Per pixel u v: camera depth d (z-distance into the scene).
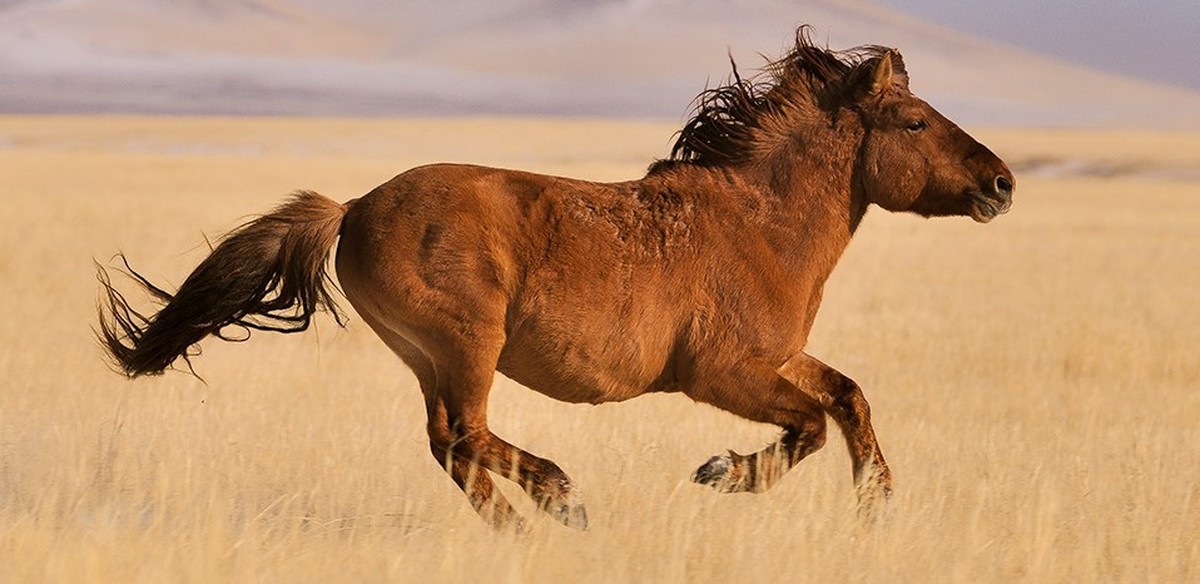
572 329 13.84
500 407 20.33
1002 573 12.62
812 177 15.13
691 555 12.55
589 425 18.72
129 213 60.12
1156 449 17.39
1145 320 34.97
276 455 16.17
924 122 15.32
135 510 13.80
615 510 13.91
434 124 190.88
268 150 138.12
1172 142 164.00
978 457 17.27
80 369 22.95
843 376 14.92
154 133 157.62
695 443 18.08
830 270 15.32
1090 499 14.99
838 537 12.98
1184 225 73.94
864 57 15.91
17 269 38.06
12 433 17.28
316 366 24.97
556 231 13.89
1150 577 12.38
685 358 14.40
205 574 11.18
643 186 14.58
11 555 11.52
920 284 43.03
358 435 17.39
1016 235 66.44
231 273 14.09
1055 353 28.20
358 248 13.86
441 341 13.73
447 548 11.95
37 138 148.38
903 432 19.20
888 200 15.46
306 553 11.97
